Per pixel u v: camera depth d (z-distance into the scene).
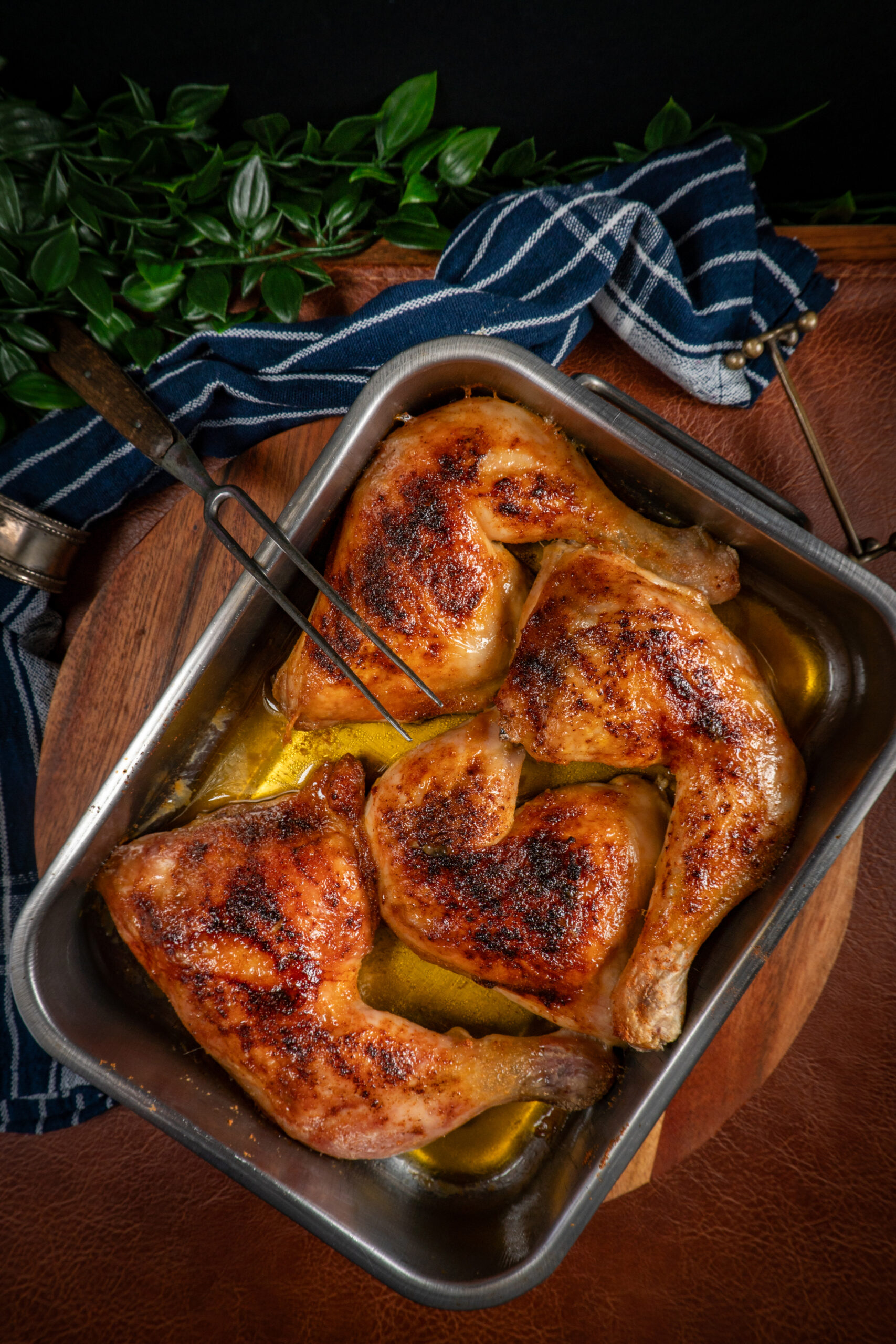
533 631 0.56
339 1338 0.62
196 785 0.62
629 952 0.56
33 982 0.55
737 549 0.57
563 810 0.57
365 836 0.60
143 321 0.65
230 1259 0.63
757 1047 0.58
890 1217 0.62
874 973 0.62
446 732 0.60
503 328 0.60
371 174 0.62
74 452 0.62
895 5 0.59
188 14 0.59
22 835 0.64
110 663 0.61
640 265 0.60
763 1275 0.62
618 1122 0.55
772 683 0.59
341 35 0.60
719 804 0.55
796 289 0.61
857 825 0.53
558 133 0.65
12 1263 0.63
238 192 0.62
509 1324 0.62
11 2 0.59
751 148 0.65
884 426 0.61
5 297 0.63
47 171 0.63
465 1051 0.58
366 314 0.59
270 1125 0.59
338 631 0.57
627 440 0.54
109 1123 0.64
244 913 0.57
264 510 0.61
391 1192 0.60
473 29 0.60
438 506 0.56
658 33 0.60
